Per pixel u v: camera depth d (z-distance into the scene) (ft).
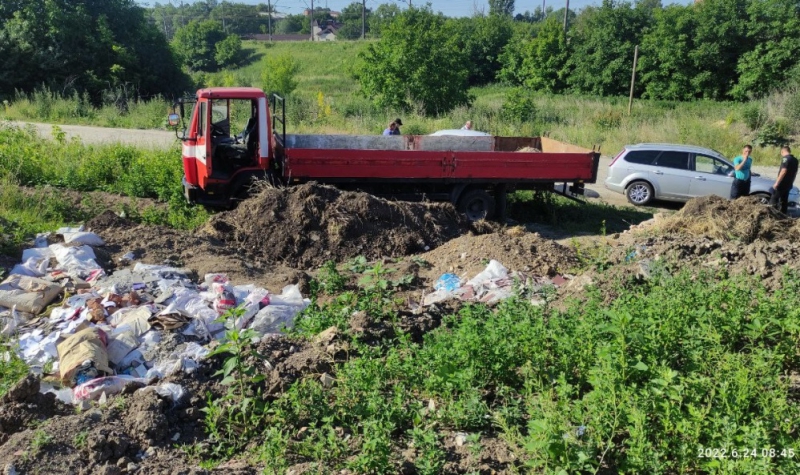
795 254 29.96
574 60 151.12
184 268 29.30
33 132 56.59
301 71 205.67
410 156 40.34
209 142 37.76
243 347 18.33
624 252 30.50
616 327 17.81
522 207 49.29
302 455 15.84
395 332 22.49
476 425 16.83
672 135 83.30
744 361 18.20
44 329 22.49
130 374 20.13
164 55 131.54
